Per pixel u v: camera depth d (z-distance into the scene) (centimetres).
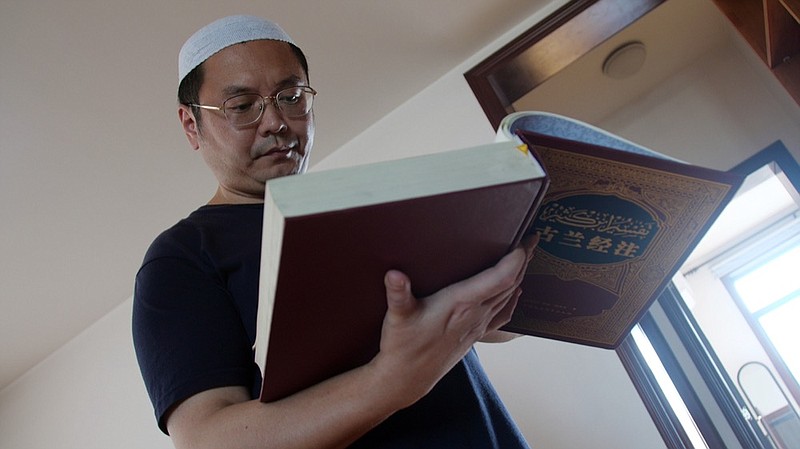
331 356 53
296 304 44
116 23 171
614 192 57
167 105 200
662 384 196
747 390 406
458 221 44
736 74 264
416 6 200
